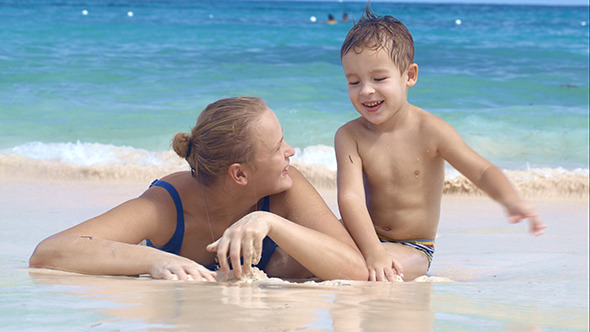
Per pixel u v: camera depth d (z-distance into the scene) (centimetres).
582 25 4000
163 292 186
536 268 332
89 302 167
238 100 251
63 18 2914
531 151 767
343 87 1180
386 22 308
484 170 292
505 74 1413
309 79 1266
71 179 591
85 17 3161
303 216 266
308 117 886
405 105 311
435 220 320
